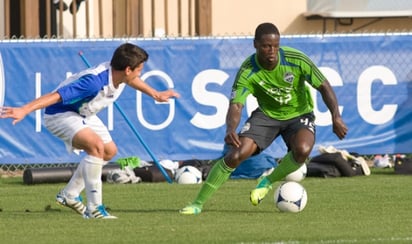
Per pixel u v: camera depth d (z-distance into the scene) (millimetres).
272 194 39469
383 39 50125
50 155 47656
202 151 48688
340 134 32219
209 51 48688
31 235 28016
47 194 40469
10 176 48750
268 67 32156
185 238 27141
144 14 60094
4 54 47219
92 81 30281
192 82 48625
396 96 50250
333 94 32375
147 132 48281
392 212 33219
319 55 49656
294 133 32969
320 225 29797
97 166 31297
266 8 64688
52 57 47625
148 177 45719
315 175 47031
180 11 54875
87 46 47844
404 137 50375
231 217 31828
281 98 32688
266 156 46219
